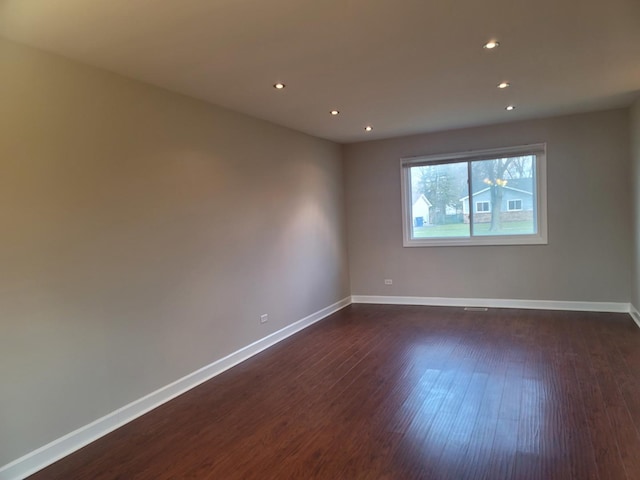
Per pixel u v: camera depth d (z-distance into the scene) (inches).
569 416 103.0
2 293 87.4
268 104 148.9
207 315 141.4
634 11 89.4
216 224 146.4
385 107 161.6
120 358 111.7
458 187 224.7
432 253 230.5
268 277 173.6
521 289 213.3
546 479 80.0
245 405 119.1
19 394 89.7
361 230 245.1
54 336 96.5
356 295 250.1
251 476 86.1
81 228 102.6
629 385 118.3
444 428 100.5
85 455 96.8
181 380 130.4
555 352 147.5
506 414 105.7
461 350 154.9
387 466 86.7
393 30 94.5
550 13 89.4
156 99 124.2
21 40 90.0
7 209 88.3
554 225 204.2
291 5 81.0
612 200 193.8
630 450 87.9
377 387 126.1
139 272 117.6
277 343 175.9
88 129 104.6
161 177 125.2
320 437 99.7
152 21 84.6
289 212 190.1
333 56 108.2
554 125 200.1
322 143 221.5
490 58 114.9
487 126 211.5
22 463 89.6
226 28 89.4
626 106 183.2
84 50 96.7
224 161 150.9
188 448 98.0
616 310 196.7
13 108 89.6
